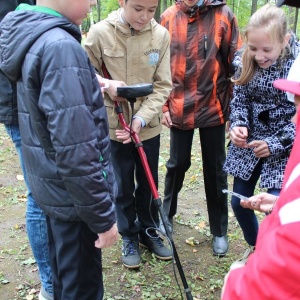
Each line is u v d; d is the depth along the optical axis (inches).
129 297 105.7
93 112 70.7
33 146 72.5
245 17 634.8
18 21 68.2
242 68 94.7
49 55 64.3
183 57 114.0
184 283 95.7
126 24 101.8
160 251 119.5
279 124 95.6
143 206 119.3
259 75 93.6
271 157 95.5
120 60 104.0
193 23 112.7
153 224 121.0
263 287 38.4
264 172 96.5
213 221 123.9
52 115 64.3
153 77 108.6
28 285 109.3
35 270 114.7
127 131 99.7
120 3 101.4
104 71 106.3
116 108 100.3
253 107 98.2
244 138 95.1
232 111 100.7
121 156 110.9
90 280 79.6
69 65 64.3
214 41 111.9
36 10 69.7
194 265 118.6
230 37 112.2
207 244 129.0
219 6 111.7
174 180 127.0
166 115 120.5
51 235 81.4
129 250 116.6
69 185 66.7
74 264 77.4
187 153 122.8
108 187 71.0
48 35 65.8
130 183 113.6
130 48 103.1
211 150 119.1
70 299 79.3
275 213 41.9
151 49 104.4
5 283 109.8
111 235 71.8
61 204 72.5
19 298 104.8
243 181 102.5
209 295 107.2
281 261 37.4
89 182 66.1
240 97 99.0
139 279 112.3
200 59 113.2
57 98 63.9
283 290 37.6
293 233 37.4
